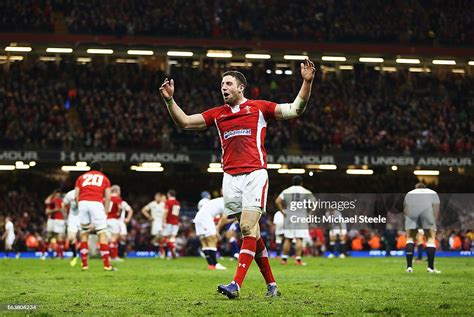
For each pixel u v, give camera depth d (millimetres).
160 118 97188
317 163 92375
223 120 18625
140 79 102375
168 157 90000
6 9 97562
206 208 41688
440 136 100625
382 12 110062
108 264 37250
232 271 36938
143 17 101688
